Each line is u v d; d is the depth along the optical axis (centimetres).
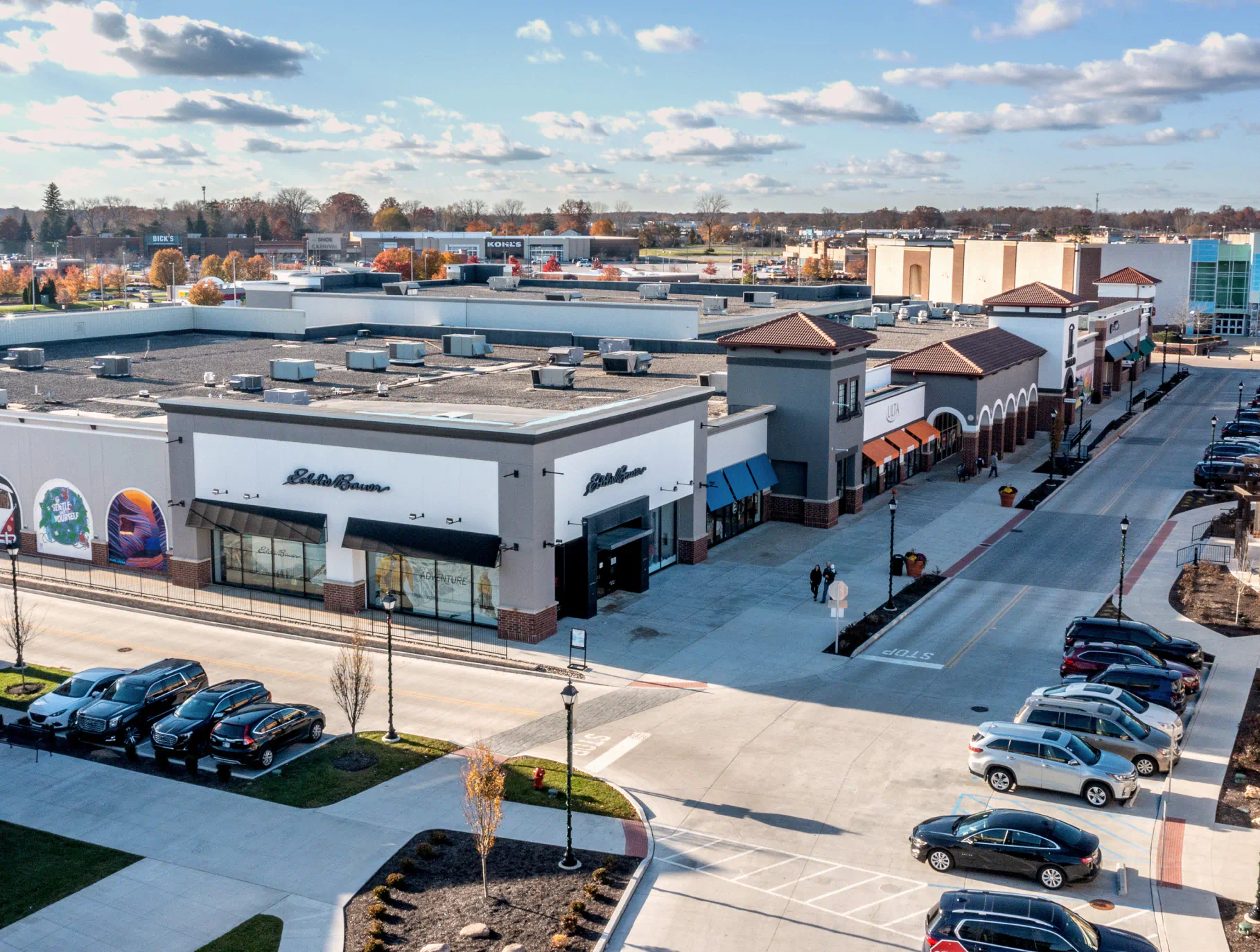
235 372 7000
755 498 6581
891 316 10344
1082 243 16650
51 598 5375
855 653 4556
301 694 4194
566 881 2917
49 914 2803
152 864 3039
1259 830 3172
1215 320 16750
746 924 2741
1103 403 10931
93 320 8275
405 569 4978
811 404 6469
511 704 4088
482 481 4662
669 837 3152
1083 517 6788
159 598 5231
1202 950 2617
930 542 6241
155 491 5531
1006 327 9450
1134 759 3512
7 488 5962
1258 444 8150
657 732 3831
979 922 2531
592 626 4869
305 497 5069
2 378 6912
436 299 8794
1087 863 2856
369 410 5275
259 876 2973
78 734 3784
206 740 3691
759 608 5112
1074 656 4247
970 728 3859
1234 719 3931
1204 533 6319
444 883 2919
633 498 5269
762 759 3622
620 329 8256
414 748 3722
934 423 8169
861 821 3234
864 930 2716
